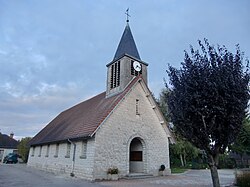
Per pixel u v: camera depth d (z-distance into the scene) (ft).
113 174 47.42
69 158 55.98
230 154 117.39
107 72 70.13
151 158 57.93
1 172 62.13
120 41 71.61
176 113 22.97
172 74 24.54
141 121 58.29
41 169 72.95
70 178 49.11
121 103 54.90
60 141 59.98
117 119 52.90
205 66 22.31
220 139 21.36
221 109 20.45
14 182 41.75
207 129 21.21
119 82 62.75
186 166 96.99
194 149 90.48
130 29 73.31
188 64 23.34
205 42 23.52
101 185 39.47
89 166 46.88
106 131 50.01
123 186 38.60
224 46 23.21
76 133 53.42
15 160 119.03
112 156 49.52
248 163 107.34
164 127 64.03
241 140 52.85
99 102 67.10
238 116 20.75
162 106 81.76
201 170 84.48
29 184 39.34
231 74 21.34
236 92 20.90
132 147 61.98
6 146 160.04
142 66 67.51
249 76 22.22
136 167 59.11
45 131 88.07
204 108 21.02
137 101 59.21
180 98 22.54
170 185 41.09
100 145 48.16
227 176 61.62
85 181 44.73
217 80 21.16
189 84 22.29
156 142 60.49
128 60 63.82
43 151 75.61
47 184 39.55
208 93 21.20
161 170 58.70
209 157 21.85
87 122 54.80
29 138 128.47
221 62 22.22
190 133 22.03
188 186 40.06
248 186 39.24
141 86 61.41
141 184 41.57
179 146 90.63
